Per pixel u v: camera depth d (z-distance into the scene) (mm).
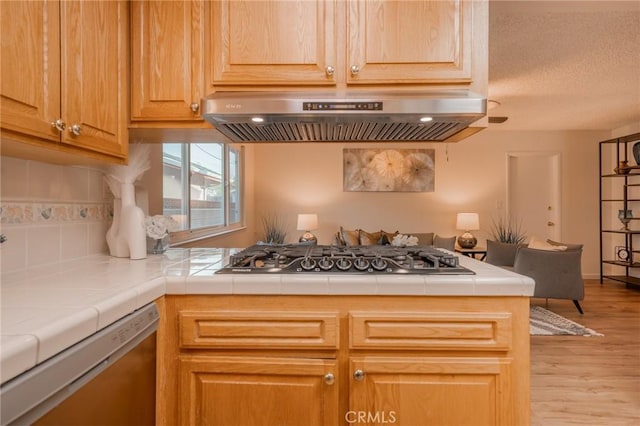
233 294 1185
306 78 1460
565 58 3076
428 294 1166
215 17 1474
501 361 1159
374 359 1171
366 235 5148
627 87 3773
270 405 1182
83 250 1592
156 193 2283
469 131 1625
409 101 1317
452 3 1450
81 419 775
